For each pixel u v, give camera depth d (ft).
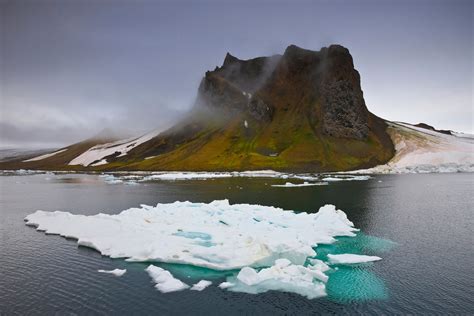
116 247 110.11
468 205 199.52
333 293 80.79
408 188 288.30
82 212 189.37
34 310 73.51
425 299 77.77
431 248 114.62
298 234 119.55
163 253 101.24
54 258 104.78
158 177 466.70
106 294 80.53
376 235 131.75
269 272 87.92
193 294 80.12
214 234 121.60
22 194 276.82
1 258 105.09
